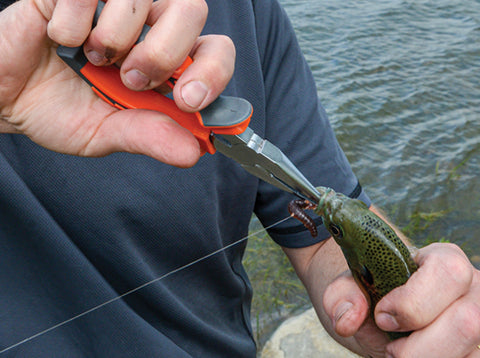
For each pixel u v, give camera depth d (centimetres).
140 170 149
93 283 147
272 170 93
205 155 158
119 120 92
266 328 355
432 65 715
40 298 144
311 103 184
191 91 80
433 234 460
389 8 884
